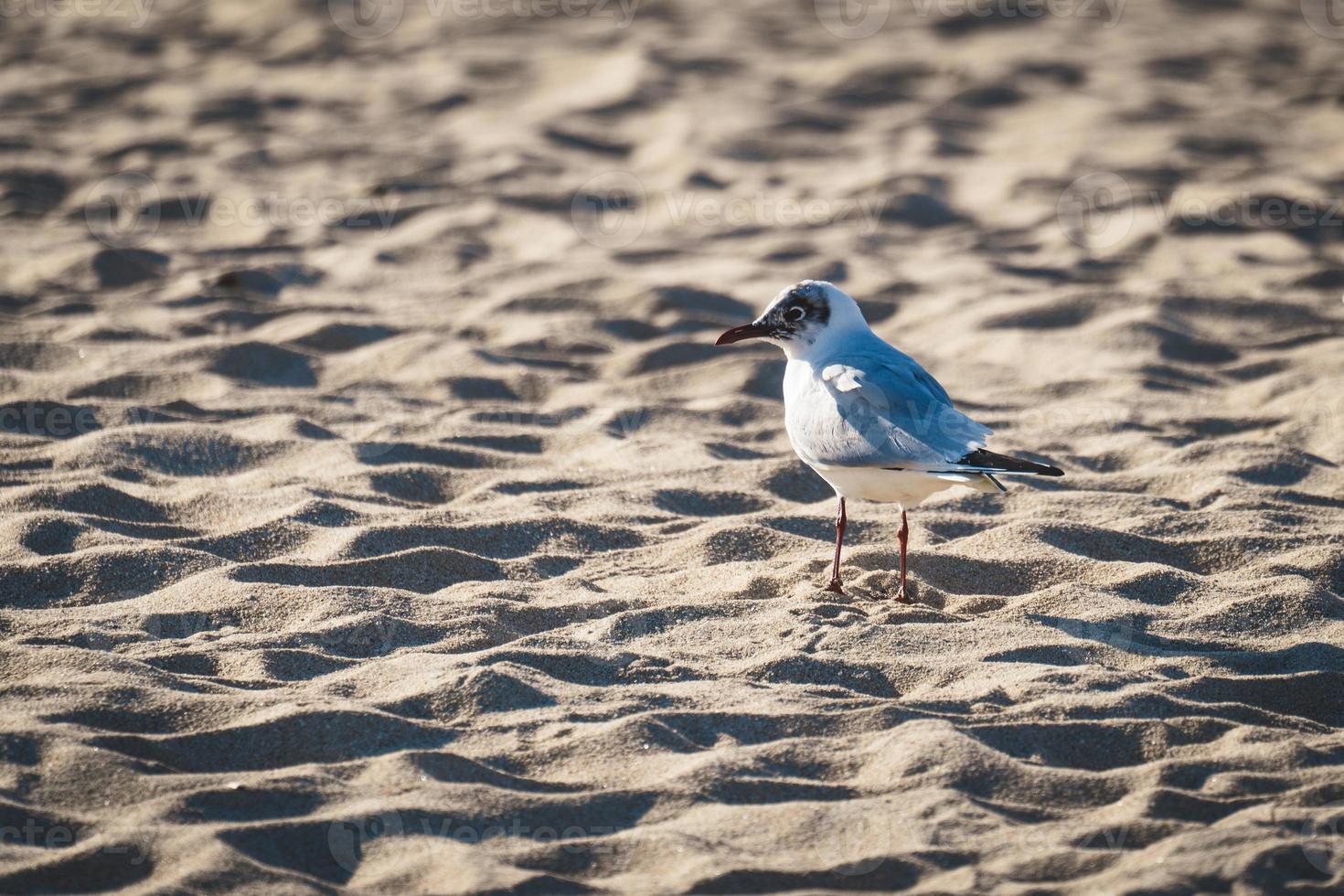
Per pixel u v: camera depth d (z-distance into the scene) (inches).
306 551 362.6
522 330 603.2
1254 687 288.8
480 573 355.6
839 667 297.4
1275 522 388.5
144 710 264.1
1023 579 355.6
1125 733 265.9
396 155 884.6
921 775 248.5
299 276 680.4
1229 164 858.1
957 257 712.4
